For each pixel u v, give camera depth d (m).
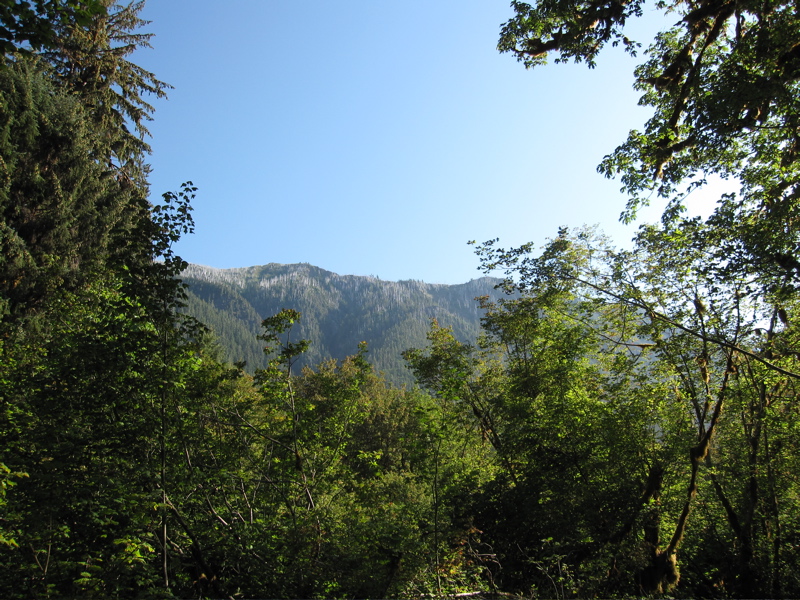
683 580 13.49
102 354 7.15
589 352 15.61
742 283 11.03
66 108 20.47
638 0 9.62
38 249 18.81
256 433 11.18
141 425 7.34
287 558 9.05
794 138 10.80
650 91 12.77
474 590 9.62
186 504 8.58
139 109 24.62
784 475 12.79
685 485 13.66
